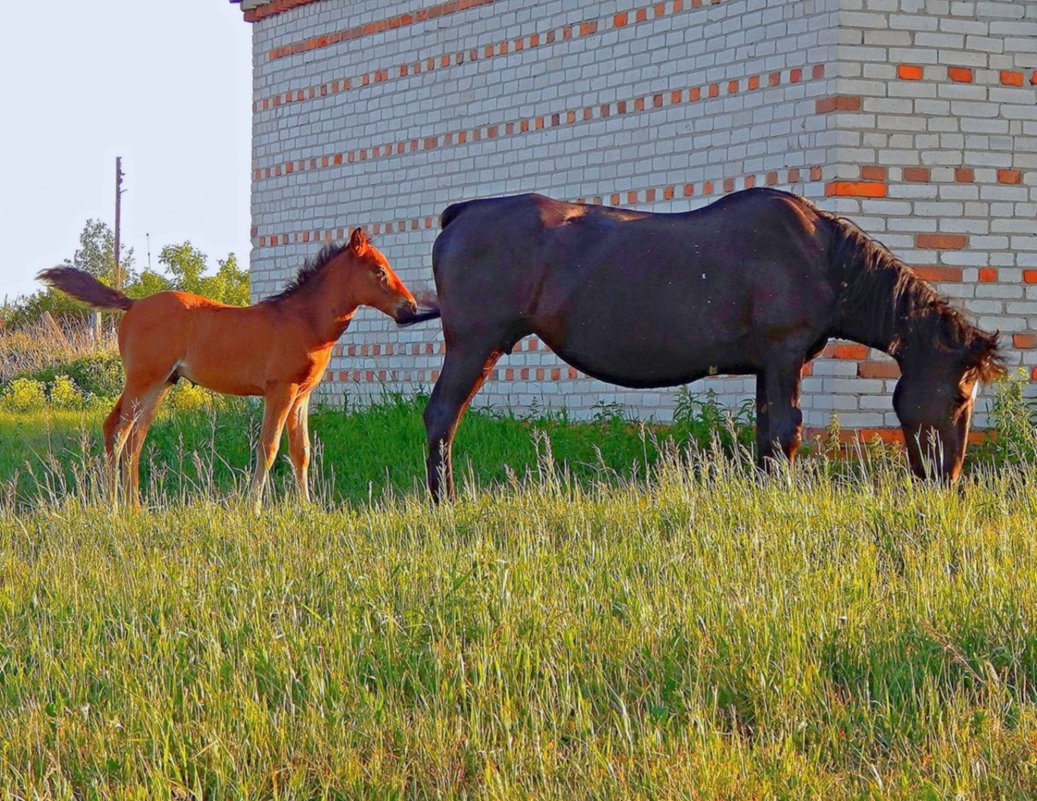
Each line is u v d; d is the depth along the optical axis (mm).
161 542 9320
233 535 9250
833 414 12734
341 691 6113
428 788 5320
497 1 16656
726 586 7262
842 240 10445
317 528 9516
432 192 17672
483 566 7570
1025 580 7102
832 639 6484
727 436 13062
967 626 6543
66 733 5738
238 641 6734
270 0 19859
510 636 6570
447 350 11195
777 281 10406
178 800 5301
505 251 10938
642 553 8141
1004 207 13133
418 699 6086
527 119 16359
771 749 5398
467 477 12555
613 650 6508
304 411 12391
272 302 12195
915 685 6066
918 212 12930
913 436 10430
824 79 12852
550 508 9625
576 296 10789
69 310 37812
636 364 10828
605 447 13188
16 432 16969
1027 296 13211
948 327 10305
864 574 7426
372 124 18484
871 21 12789
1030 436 12094
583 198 15695
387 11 18188
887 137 12852
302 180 19641
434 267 11320
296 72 19641
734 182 13867
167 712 5867
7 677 6375
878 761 5391
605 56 15359
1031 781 5168
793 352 10484
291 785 5289
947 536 8219
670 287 10602
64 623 7152
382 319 18438
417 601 7258
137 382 12195
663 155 14680
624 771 5285
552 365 15969
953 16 12945
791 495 9344
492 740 5594
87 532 9688
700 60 14211
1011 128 13117
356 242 11961
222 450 14414
